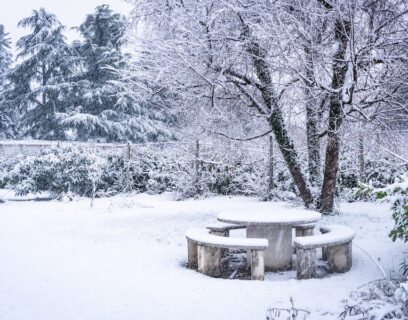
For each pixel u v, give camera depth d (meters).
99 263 6.21
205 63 9.20
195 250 6.27
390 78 8.58
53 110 28.91
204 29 8.74
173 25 8.93
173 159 16.83
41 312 4.21
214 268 5.80
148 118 29.23
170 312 4.19
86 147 16.27
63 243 7.77
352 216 10.45
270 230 6.41
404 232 4.40
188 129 14.04
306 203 10.62
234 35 8.85
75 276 5.50
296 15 8.59
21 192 14.98
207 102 10.72
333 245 5.71
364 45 8.25
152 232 8.92
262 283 5.17
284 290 4.86
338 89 8.16
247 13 8.45
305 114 10.45
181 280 5.31
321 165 11.48
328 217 10.12
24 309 4.30
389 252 6.70
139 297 4.64
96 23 29.92
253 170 15.98
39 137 29.48
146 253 6.93
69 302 4.50
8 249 7.23
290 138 10.39
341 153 14.10
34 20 32.00
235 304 4.40
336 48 8.52
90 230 9.23
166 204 14.11
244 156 16.25
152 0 9.38
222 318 4.02
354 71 8.05
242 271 6.33
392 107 9.34
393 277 5.31
